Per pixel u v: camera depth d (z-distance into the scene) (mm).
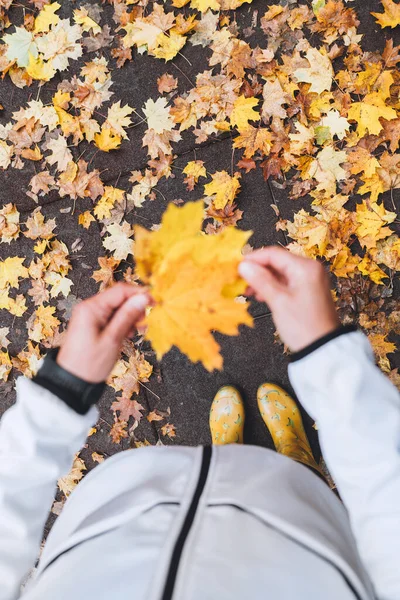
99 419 2182
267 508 975
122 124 2070
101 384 893
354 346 839
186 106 2020
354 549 1066
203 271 851
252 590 809
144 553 876
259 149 2033
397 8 1921
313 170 1979
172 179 2100
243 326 2111
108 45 2076
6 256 2193
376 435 825
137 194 2100
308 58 1943
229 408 2037
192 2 1994
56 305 2186
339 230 1977
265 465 1191
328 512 1140
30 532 920
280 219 2043
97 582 858
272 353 2098
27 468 871
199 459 1152
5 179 2168
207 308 847
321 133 1959
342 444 844
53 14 2053
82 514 1170
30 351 2178
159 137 2059
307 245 2002
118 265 2133
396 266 1982
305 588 847
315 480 1252
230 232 832
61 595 860
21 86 2119
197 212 818
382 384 851
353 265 1983
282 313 851
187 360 2141
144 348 2139
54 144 2086
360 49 1959
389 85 1920
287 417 1996
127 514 991
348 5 1979
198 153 2074
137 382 2135
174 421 2156
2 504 880
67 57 2072
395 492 830
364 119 1930
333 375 830
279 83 1972
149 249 836
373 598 975
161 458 1208
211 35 2016
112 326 878
